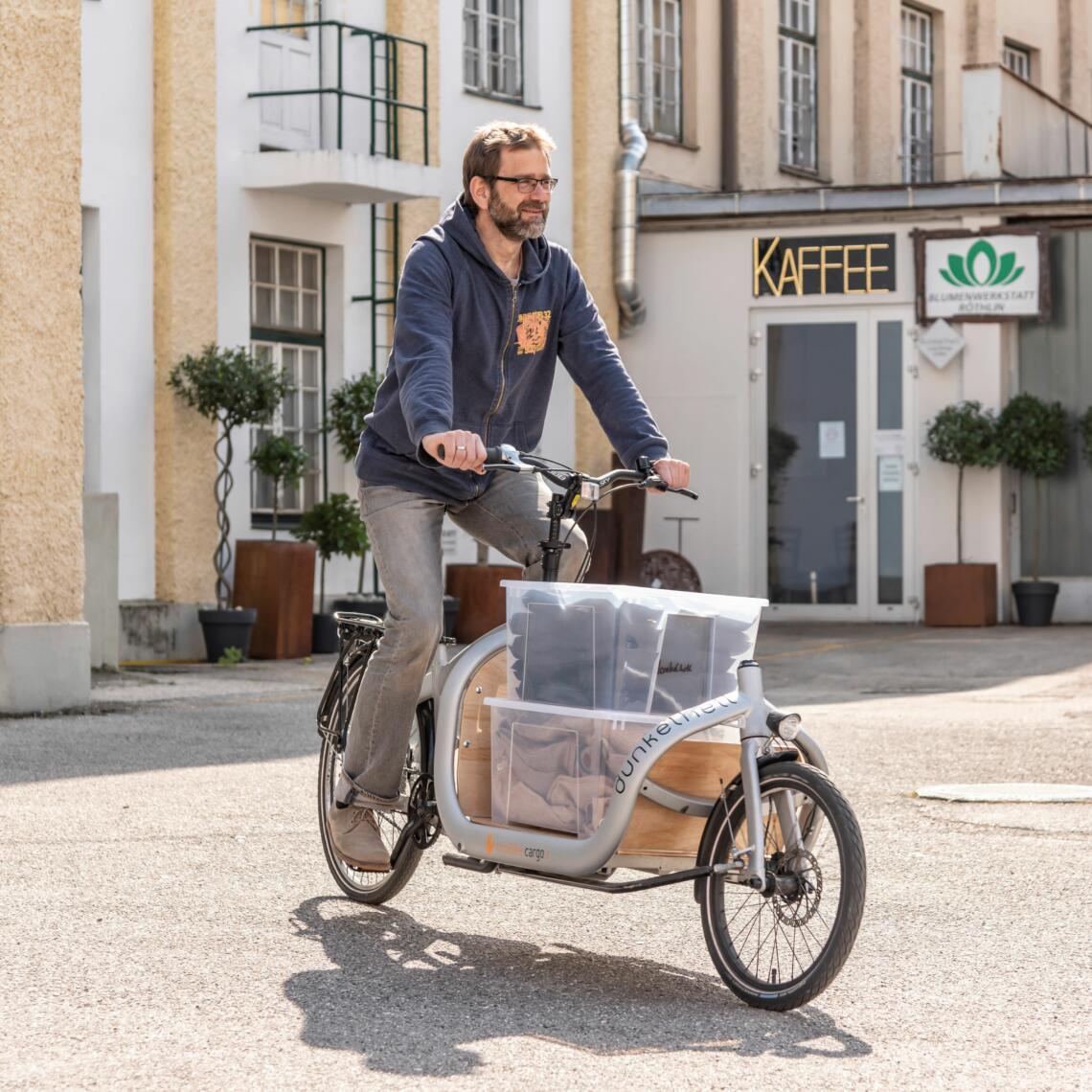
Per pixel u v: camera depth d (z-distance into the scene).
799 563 22.14
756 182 24.73
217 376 16.38
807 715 12.53
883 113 26.69
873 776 9.42
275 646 16.77
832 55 26.08
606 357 5.81
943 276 21.48
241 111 17.72
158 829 7.57
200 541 16.95
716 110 24.39
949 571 21.30
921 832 7.78
